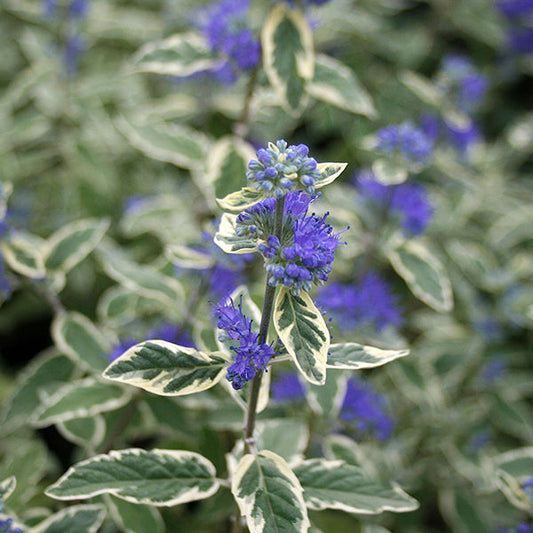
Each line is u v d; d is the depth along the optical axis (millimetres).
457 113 728
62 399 559
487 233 892
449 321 784
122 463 488
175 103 723
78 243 587
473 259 775
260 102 624
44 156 822
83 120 823
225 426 577
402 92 888
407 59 981
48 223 801
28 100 894
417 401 672
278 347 481
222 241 462
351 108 593
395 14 1146
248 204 454
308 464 505
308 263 449
